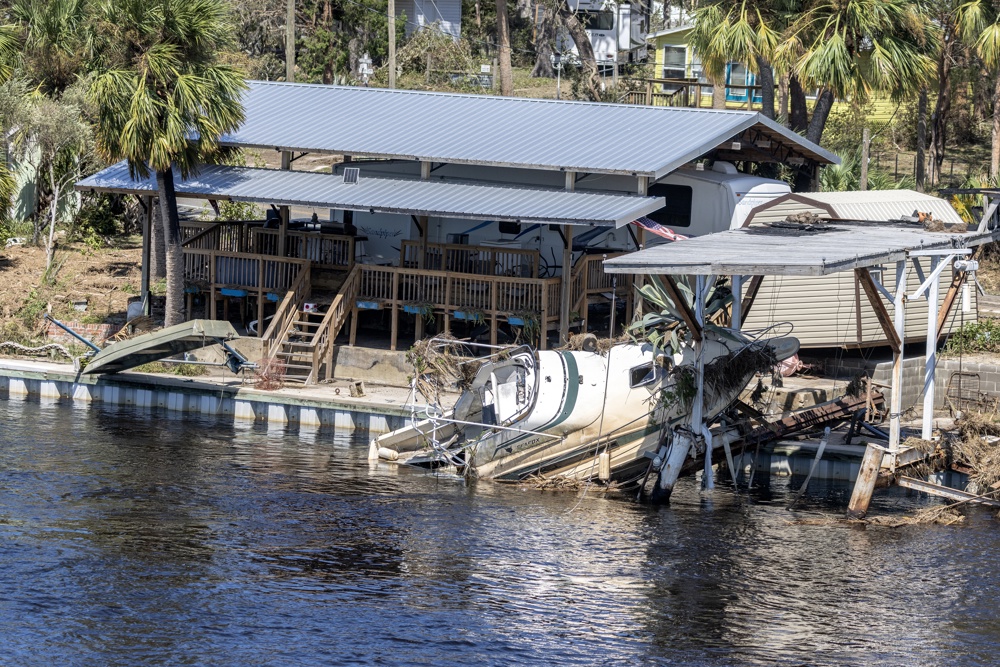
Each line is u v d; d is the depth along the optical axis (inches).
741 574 2461.9
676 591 2368.4
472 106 4431.6
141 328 4082.2
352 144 4065.0
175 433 3472.0
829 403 3196.4
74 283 4576.8
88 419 3607.3
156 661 2020.2
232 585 2337.6
